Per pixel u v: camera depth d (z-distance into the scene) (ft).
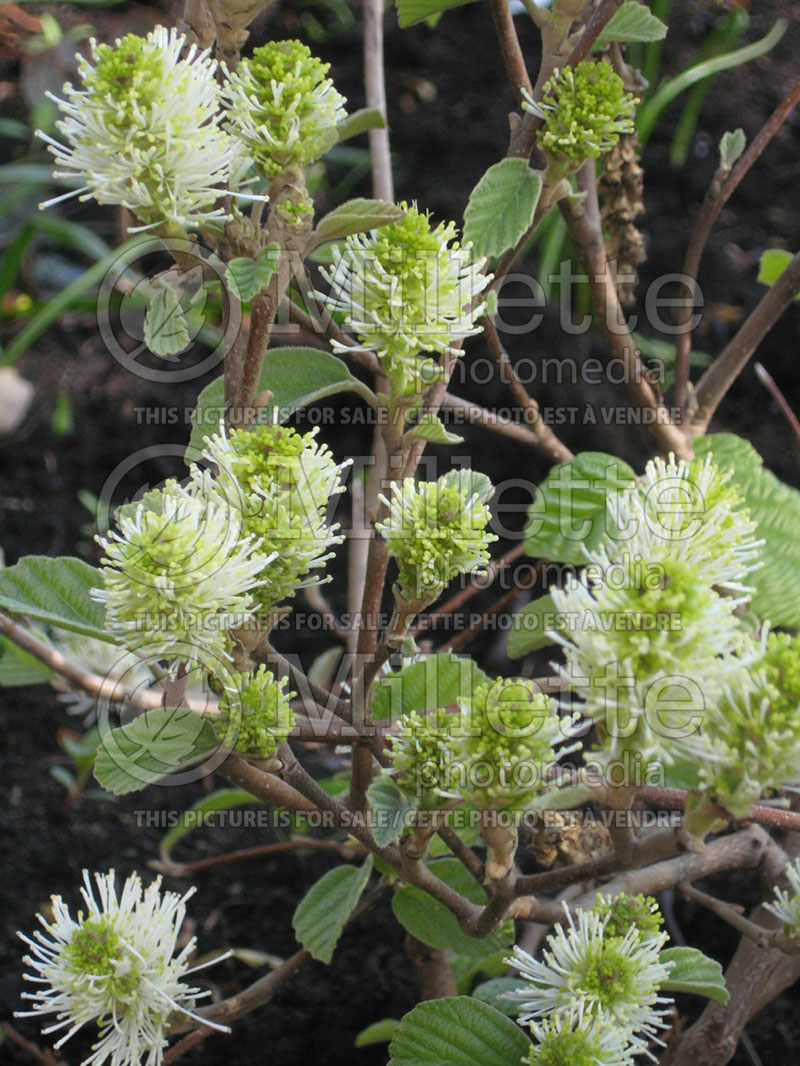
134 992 1.12
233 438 1.03
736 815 0.91
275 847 1.78
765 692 0.88
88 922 1.12
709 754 0.89
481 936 1.14
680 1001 1.80
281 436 1.02
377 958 1.97
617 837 0.98
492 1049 1.19
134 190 1.01
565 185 1.25
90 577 1.17
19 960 1.93
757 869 1.56
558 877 1.04
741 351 1.73
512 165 1.23
